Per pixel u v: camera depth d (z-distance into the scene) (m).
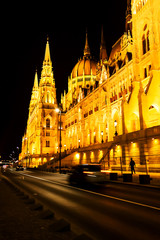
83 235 5.57
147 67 44.81
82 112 83.50
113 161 44.16
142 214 10.32
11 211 10.07
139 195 16.48
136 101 44.34
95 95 72.75
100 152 57.84
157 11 42.59
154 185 22.02
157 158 34.16
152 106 42.97
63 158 71.44
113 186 23.20
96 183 25.22
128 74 53.00
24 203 12.09
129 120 45.09
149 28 43.25
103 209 11.53
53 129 108.19
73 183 26.27
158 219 9.41
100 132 66.31
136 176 30.98
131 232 7.70
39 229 7.26
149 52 43.50
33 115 131.00
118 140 45.91
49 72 118.12
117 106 57.38
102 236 7.28
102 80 67.50
